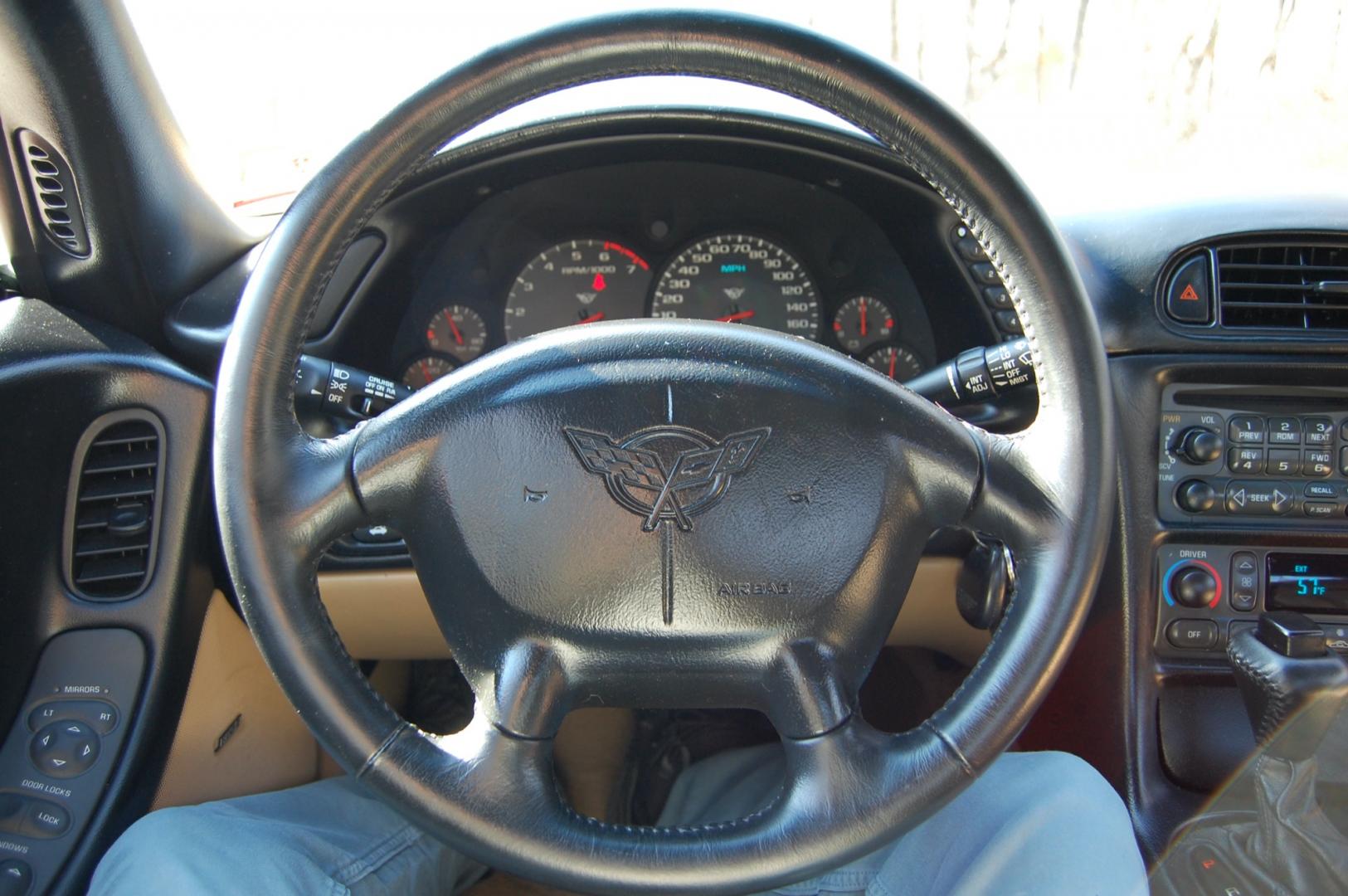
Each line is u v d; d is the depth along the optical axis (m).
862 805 0.82
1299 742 1.07
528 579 0.86
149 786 1.32
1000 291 1.53
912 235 1.60
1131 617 1.36
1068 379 0.84
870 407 0.86
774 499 0.85
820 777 0.84
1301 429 1.34
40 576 1.27
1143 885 0.98
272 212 1.56
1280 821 1.07
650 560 0.85
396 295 1.63
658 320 0.89
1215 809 1.31
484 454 0.86
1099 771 1.42
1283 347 1.33
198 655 1.38
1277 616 1.16
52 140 1.26
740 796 1.48
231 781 1.48
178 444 1.30
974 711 0.82
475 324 1.70
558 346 0.87
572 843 0.81
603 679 0.89
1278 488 1.35
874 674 1.86
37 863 1.25
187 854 1.03
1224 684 1.37
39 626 1.28
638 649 0.87
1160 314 1.35
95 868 1.26
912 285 1.68
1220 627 1.35
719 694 0.90
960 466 0.86
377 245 1.52
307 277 0.82
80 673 1.29
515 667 0.87
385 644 1.56
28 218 1.29
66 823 1.26
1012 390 1.28
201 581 1.35
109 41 1.25
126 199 1.31
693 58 0.80
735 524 0.85
